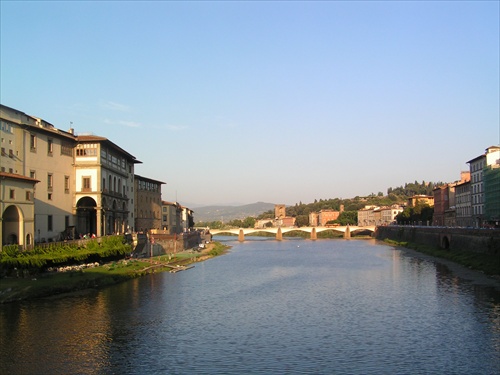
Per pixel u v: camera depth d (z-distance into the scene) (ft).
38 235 307.17
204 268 377.50
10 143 283.79
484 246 367.66
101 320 186.39
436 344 155.22
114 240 340.59
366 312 202.69
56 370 133.18
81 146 355.15
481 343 155.33
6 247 242.78
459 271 324.60
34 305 207.51
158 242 467.93
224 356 145.28
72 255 284.61
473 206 572.10
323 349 151.84
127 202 438.40
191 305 218.59
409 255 471.21
